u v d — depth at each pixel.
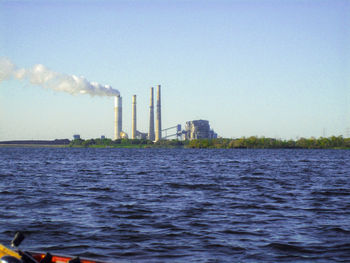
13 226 23.47
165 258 17.80
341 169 82.69
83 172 69.88
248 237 21.31
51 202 32.91
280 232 22.45
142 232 22.27
